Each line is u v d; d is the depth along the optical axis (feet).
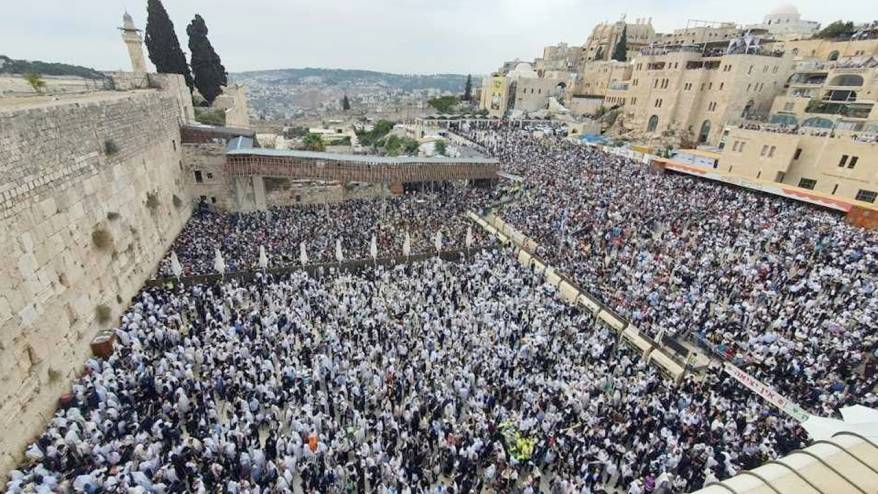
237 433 51.26
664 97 233.76
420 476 49.65
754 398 64.44
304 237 111.04
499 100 363.76
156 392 58.59
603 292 90.84
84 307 67.46
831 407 58.18
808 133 147.74
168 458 49.90
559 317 83.10
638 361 73.05
